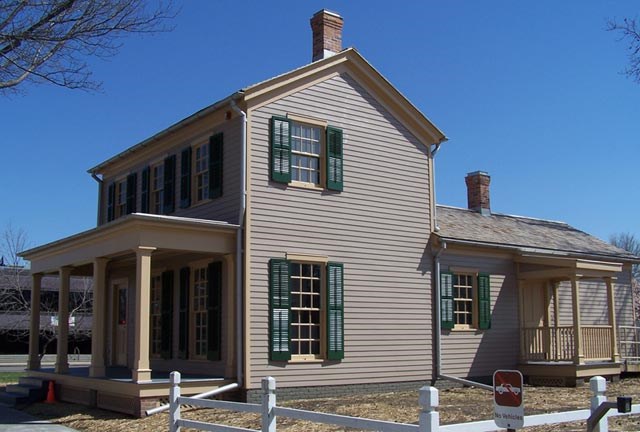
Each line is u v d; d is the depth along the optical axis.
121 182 22.64
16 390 19.34
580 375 20.17
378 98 18.98
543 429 10.82
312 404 15.45
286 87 17.12
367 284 17.98
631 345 24.12
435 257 19.64
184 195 18.48
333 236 17.48
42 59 11.73
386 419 13.07
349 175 18.03
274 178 16.53
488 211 25.31
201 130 18.16
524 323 21.94
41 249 19.69
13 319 39.03
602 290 24.52
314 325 17.05
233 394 15.55
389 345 18.22
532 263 21.58
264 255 16.22
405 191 19.19
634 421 11.78
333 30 18.73
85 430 13.73
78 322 39.19
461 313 20.48
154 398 14.59
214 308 16.50
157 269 19.61
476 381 20.27
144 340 14.68
